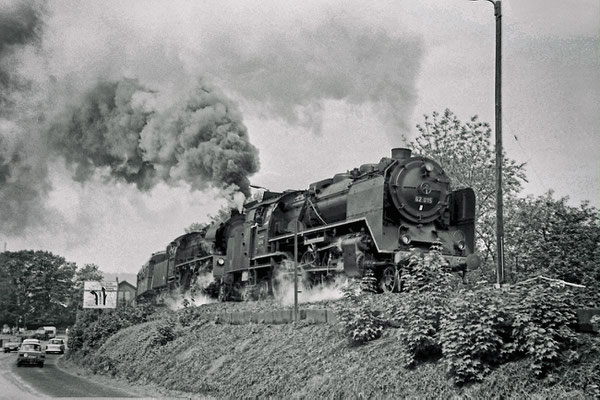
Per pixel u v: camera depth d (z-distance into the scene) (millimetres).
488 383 9820
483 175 29109
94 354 29875
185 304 25016
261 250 25453
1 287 76250
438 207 19109
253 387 14539
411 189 18797
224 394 15344
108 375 24109
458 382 10172
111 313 34531
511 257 21750
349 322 13375
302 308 17297
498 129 14641
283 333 16438
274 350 15633
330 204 21484
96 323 34031
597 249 16203
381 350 12477
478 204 28594
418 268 12258
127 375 22203
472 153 30078
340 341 13883
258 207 26594
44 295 78562
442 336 10633
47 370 28656
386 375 11539
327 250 21016
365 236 18906
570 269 15938
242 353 16922
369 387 11508
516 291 10602
